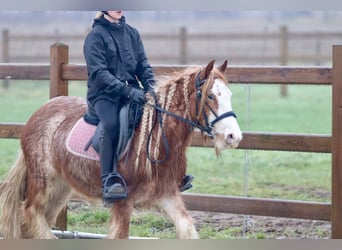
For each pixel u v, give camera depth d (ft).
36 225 32.73
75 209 43.47
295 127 72.54
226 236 37.81
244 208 35.96
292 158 59.11
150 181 29.53
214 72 28.99
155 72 36.45
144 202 30.04
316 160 58.29
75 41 133.28
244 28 157.48
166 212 29.91
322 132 69.36
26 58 119.55
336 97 32.83
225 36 114.52
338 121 32.83
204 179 51.90
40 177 32.65
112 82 29.71
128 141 29.96
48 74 38.99
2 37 113.91
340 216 33.12
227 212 36.29
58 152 32.01
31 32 147.64
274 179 52.19
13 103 91.86
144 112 30.01
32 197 32.91
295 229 39.34
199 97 28.94
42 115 33.19
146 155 29.45
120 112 30.22
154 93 30.12
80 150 31.14
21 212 33.81
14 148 63.52
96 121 31.24
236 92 94.38
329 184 50.65
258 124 74.33
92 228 39.68
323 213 34.50
